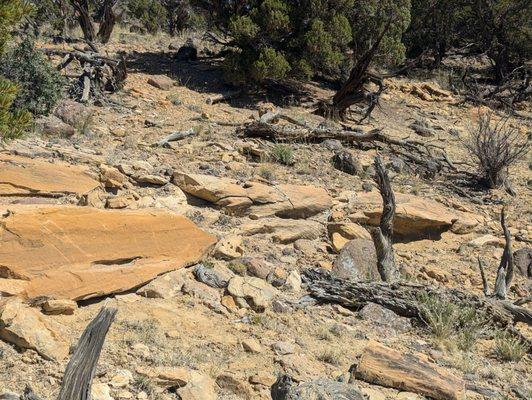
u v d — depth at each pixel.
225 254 8.55
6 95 6.88
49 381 5.56
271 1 18.00
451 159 16.58
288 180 11.96
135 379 5.82
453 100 23.09
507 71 27.64
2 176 8.58
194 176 10.05
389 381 6.58
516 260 11.05
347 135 14.78
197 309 7.41
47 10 20.58
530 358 7.98
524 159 17.61
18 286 6.47
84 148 11.03
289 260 9.26
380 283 8.60
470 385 6.88
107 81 16.08
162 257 7.82
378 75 19.05
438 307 8.29
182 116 15.23
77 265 6.99
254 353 6.70
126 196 9.34
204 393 5.80
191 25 27.02
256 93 18.62
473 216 12.66
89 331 4.10
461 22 27.83
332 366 6.78
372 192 12.03
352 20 20.27
